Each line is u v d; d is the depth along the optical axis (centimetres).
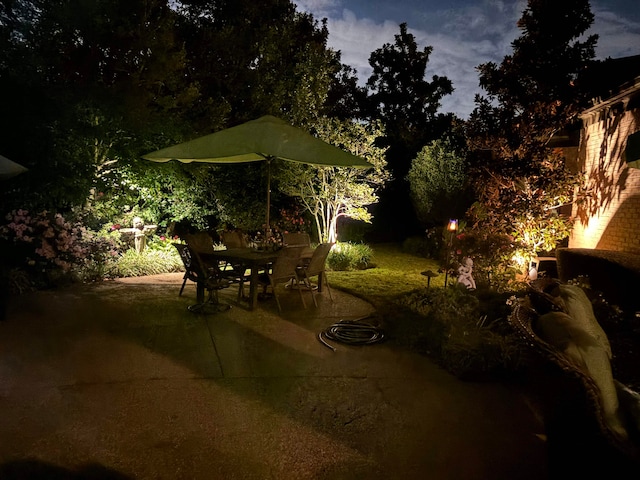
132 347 460
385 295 708
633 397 242
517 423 337
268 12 1212
